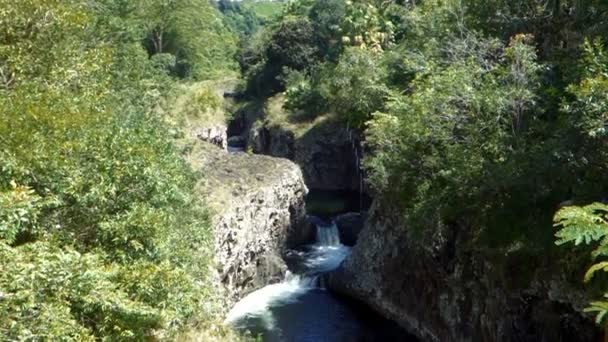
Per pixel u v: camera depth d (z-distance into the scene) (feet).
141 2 169.89
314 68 161.99
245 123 176.76
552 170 43.86
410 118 61.46
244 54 219.82
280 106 160.04
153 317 32.50
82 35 60.49
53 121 35.55
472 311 54.19
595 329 39.75
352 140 130.11
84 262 27.09
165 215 38.60
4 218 26.84
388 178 67.36
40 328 24.34
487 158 52.65
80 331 27.07
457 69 59.00
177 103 138.41
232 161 95.25
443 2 83.05
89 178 34.63
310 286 82.12
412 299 66.08
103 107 45.39
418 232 57.16
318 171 136.98
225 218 69.77
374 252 74.59
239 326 68.28
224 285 70.44
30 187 32.32
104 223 34.12
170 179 41.96
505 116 55.83
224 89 201.05
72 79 47.37
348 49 122.93
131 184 36.73
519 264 47.70
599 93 39.11
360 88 106.11
